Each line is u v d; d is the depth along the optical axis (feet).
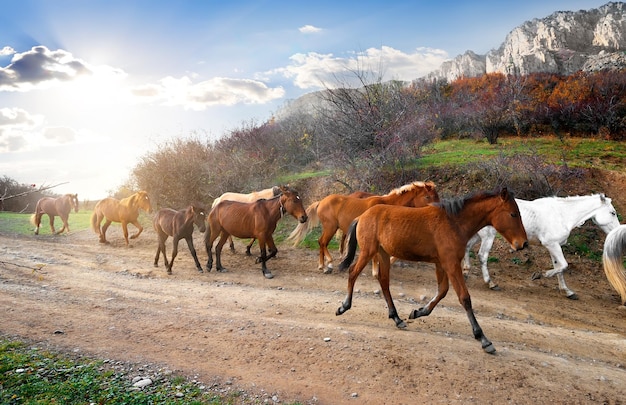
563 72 118.62
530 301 27.43
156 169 58.08
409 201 29.40
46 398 13.04
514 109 65.82
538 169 42.16
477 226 18.97
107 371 15.14
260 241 32.14
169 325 19.95
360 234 20.92
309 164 64.49
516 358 17.12
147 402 13.21
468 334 20.39
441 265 18.95
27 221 60.75
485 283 30.66
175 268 34.63
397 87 59.72
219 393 14.12
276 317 22.35
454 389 14.57
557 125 62.95
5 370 14.62
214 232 33.65
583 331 22.50
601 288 30.14
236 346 17.76
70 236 49.65
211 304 24.58
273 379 15.19
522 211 30.17
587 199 29.19
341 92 54.80
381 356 16.66
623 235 22.98
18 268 30.83
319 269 33.40
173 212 33.40
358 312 23.26
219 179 55.42
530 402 13.96
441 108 72.69
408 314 23.17
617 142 54.29
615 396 14.53
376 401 13.89
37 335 17.97
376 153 48.91
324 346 17.61
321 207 32.96
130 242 45.24
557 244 29.48
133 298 25.03
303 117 74.18
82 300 23.70
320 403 13.74
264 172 58.23
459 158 49.80
